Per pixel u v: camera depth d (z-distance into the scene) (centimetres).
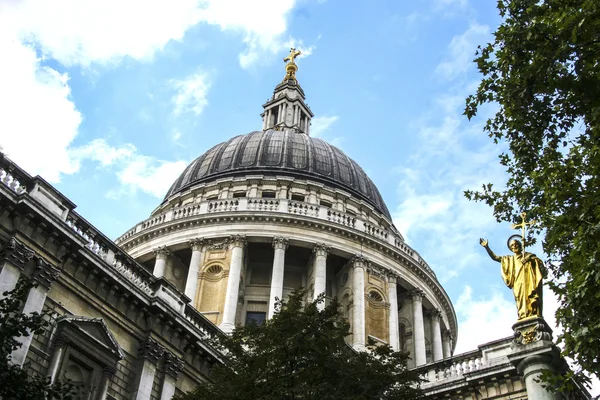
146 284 3572
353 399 2591
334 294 6075
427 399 3603
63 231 3094
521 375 3394
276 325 2780
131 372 3269
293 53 9200
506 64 2477
